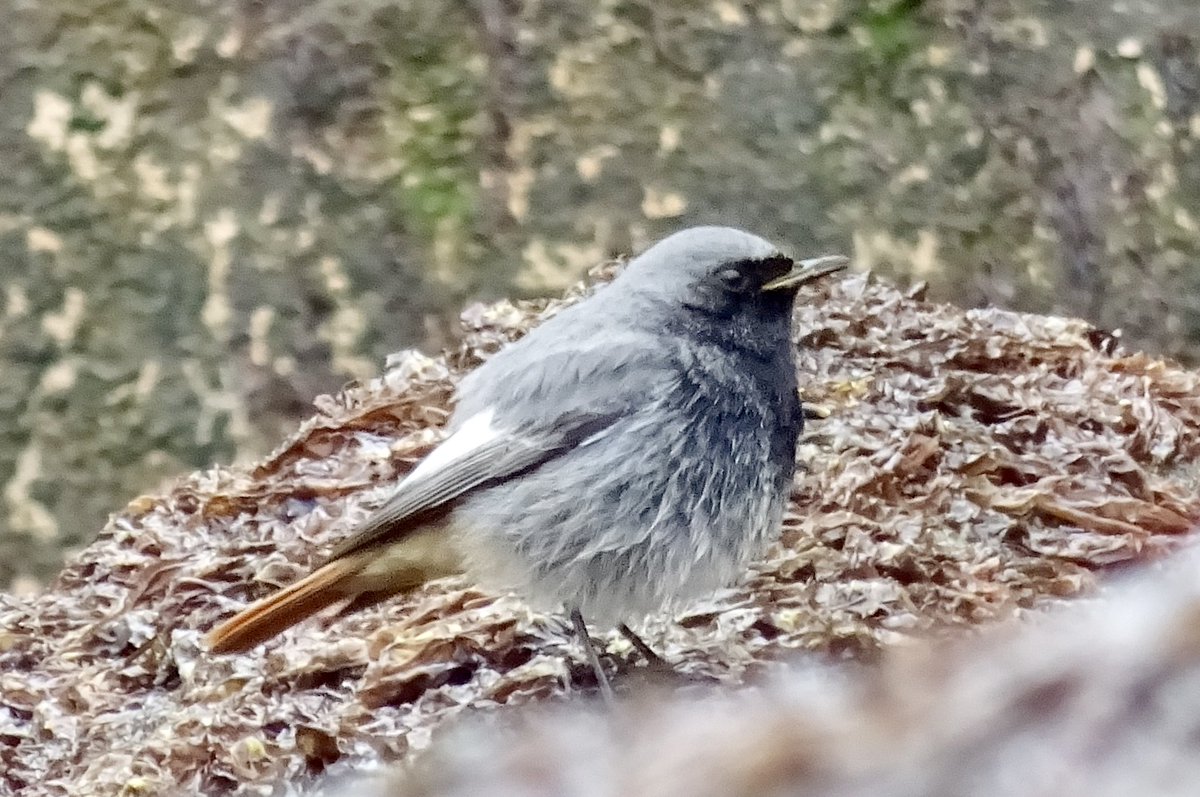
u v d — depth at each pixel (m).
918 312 12.13
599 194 16.47
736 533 7.42
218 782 6.98
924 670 1.62
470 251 16.47
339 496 10.67
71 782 7.64
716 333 7.45
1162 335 16.31
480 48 16.62
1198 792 1.47
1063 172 16.50
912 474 9.32
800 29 16.56
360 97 16.64
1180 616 1.55
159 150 16.64
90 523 16.38
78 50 16.62
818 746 1.57
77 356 16.45
